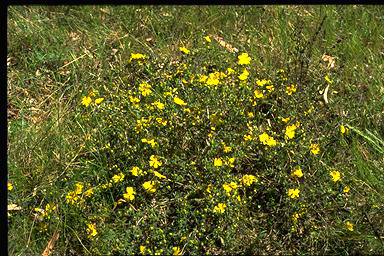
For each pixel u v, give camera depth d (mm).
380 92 2061
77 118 1928
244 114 1884
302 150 1768
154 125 1788
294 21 2361
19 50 2266
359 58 2199
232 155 1762
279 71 2020
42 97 2105
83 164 1833
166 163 1741
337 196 1721
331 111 2012
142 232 1656
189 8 2469
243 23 2355
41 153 1840
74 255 1665
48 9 2488
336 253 1644
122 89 2029
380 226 1682
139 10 2430
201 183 1731
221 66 2053
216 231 1624
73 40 2328
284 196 1699
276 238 1679
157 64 2066
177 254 1584
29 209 1731
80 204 1681
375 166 1812
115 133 1828
